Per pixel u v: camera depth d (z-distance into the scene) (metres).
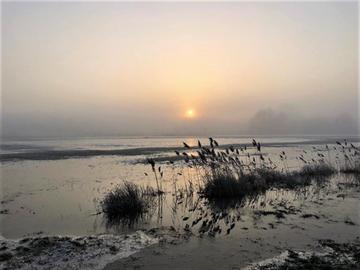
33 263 5.54
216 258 5.75
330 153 34.34
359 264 5.31
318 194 11.95
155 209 9.84
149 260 5.68
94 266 5.43
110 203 9.47
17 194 12.09
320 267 5.21
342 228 7.54
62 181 15.28
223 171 13.27
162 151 39.47
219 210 9.65
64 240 6.75
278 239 6.78
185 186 13.54
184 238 6.94
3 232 7.48
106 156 31.20
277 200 10.97
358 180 15.39
